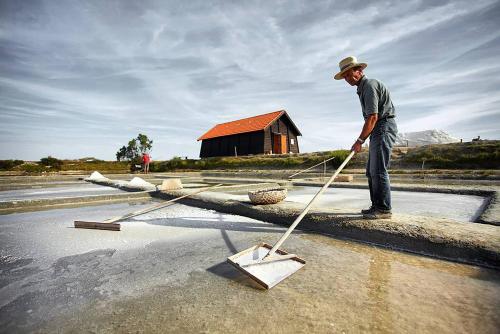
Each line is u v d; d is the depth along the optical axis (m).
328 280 1.87
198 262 2.28
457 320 1.37
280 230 3.24
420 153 15.65
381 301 1.58
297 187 8.63
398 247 2.49
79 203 5.65
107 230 3.36
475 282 1.78
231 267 2.15
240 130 26.27
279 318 1.43
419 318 1.39
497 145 13.74
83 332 1.36
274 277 1.90
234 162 22.67
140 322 1.44
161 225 3.58
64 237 3.08
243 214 4.09
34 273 2.10
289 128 27.66
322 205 4.72
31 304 1.64
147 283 1.90
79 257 2.44
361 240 2.74
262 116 27.25
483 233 2.25
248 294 1.71
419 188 6.59
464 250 2.13
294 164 18.88
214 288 1.81
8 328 1.41
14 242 2.92
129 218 4.04
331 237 2.91
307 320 1.41
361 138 2.68
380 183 2.80
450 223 2.58
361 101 2.91
